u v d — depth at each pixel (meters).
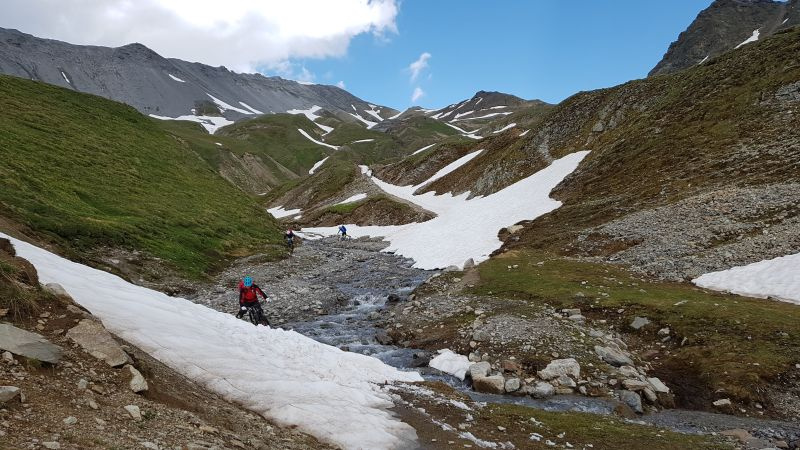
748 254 29.17
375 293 36.62
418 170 124.44
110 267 29.92
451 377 19.69
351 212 97.12
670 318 23.12
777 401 16.81
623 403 16.77
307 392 11.95
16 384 6.68
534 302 27.52
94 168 49.22
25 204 32.97
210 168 78.38
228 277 39.22
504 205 62.09
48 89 66.06
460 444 11.05
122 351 9.05
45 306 9.70
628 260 33.66
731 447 12.80
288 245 58.16
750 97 51.59
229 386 11.17
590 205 48.62
